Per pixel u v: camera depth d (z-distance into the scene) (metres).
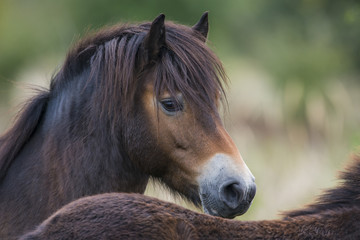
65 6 59.12
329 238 9.84
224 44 55.09
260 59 53.56
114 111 12.86
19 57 60.00
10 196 13.03
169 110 12.55
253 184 12.08
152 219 9.34
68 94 13.49
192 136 12.41
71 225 9.22
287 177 29.66
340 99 42.12
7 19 61.97
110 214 9.30
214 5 58.69
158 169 13.00
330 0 55.62
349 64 52.09
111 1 57.31
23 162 13.30
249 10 60.41
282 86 46.25
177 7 58.19
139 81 12.81
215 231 9.50
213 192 12.09
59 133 13.18
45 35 59.19
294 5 59.94
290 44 54.81
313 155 34.62
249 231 9.66
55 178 12.87
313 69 47.59
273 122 41.81
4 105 32.28
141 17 56.06
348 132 39.22
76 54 13.72
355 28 52.34
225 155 12.22
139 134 12.82
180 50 12.81
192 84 12.59
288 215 10.48
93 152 13.02
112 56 13.07
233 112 41.69
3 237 12.93
